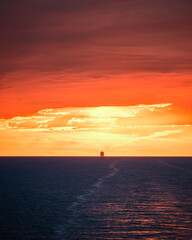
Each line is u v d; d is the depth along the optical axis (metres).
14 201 59.31
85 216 46.91
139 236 37.47
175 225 42.12
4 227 40.66
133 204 56.41
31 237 36.75
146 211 50.44
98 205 55.47
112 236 37.34
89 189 77.62
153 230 39.91
